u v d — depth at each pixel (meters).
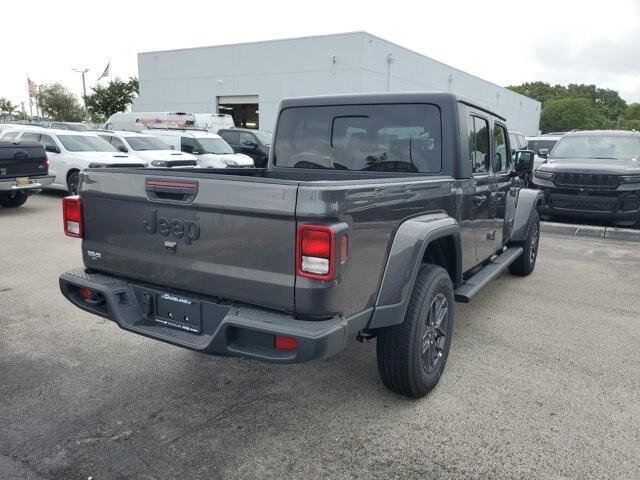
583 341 4.68
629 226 10.19
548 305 5.67
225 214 2.80
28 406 3.48
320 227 2.54
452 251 3.95
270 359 2.69
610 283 6.57
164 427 3.26
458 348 4.48
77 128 29.66
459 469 2.87
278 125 4.77
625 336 4.82
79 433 3.18
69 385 3.77
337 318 2.74
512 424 3.30
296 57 31.05
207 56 34.78
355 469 2.86
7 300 5.55
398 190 3.14
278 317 2.74
